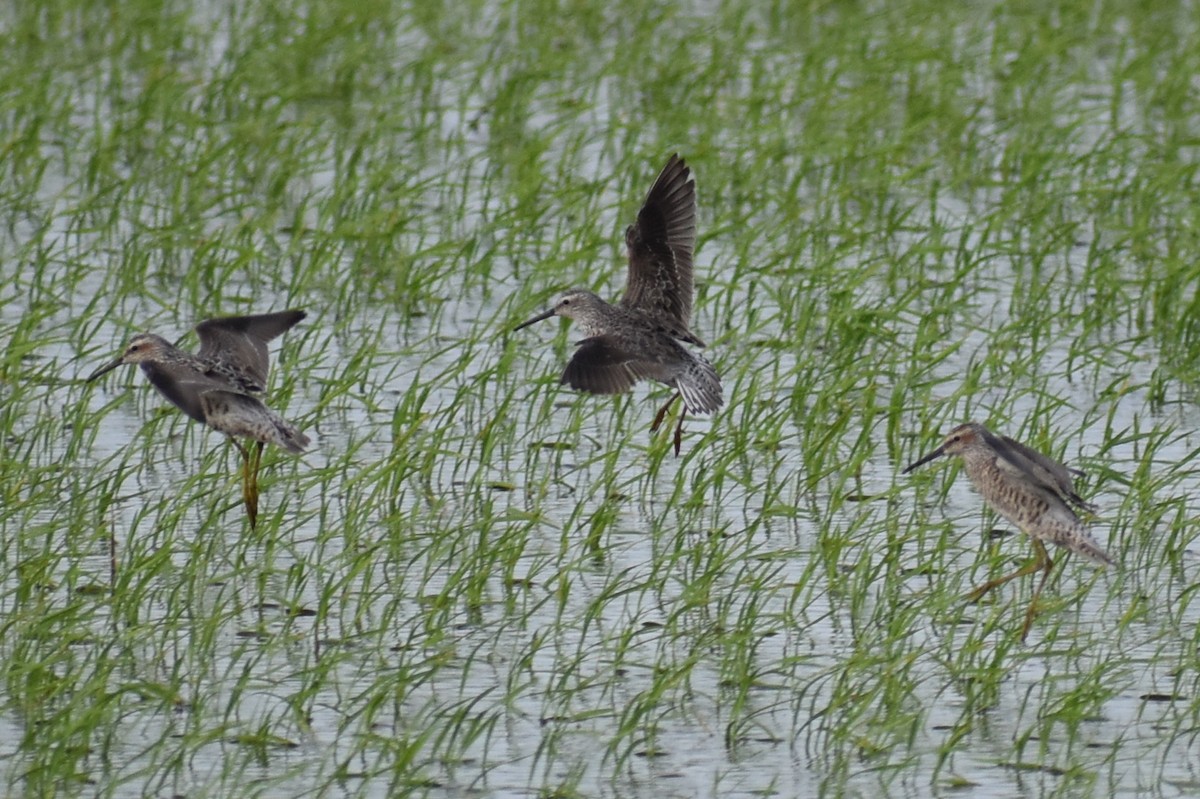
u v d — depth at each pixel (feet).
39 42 98.27
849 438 56.70
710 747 40.16
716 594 46.70
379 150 84.07
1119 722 41.19
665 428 54.03
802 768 39.27
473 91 88.94
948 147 82.43
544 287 67.87
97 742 39.78
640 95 93.35
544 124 88.94
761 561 48.32
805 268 67.00
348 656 41.34
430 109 85.56
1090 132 89.25
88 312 61.05
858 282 64.13
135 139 82.94
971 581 46.91
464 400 58.70
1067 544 44.09
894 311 61.46
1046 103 88.43
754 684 42.63
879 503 52.19
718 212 76.48
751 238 68.13
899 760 39.58
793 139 84.58
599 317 47.16
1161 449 55.67
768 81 90.38
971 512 52.01
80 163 81.66
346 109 89.66
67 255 68.28
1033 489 44.34
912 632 43.65
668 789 38.27
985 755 39.75
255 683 42.22
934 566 48.26
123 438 56.03
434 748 38.93
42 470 50.47
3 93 86.48
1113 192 74.69
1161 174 76.38
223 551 48.65
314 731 40.37
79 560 46.16
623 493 53.01
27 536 46.93
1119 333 66.18
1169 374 59.16
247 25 103.40
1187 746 40.04
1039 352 59.57
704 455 55.16
